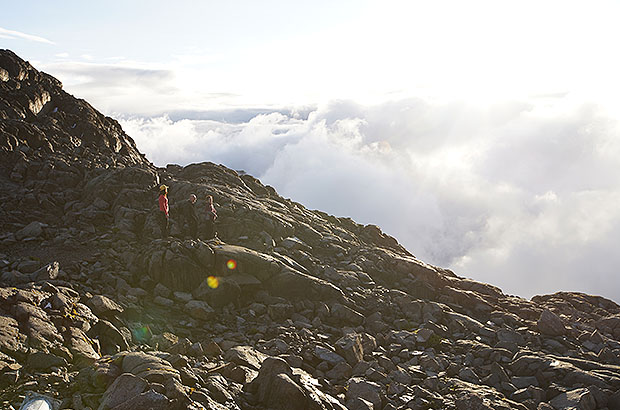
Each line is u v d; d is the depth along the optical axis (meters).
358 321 21.95
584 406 15.14
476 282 29.09
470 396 15.12
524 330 22.45
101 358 13.27
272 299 22.28
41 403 10.94
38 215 27.27
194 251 22.50
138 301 19.95
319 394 13.50
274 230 27.97
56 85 46.34
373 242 34.81
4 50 43.28
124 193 29.36
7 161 31.52
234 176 37.69
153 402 10.09
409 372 17.59
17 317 14.50
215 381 12.85
